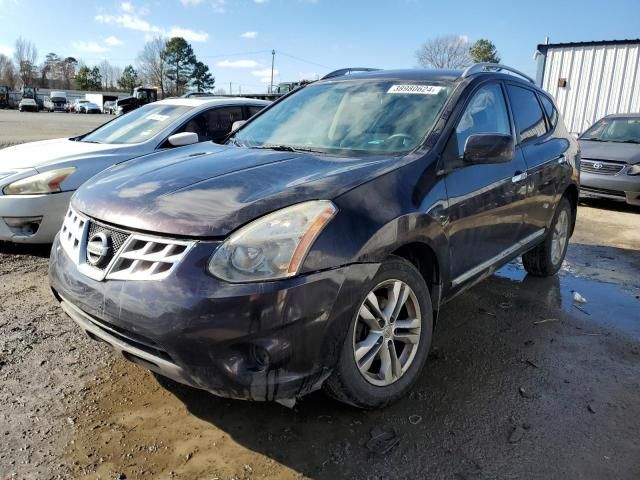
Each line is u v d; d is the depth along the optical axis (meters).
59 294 2.57
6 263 4.71
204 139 5.98
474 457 2.35
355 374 2.41
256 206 2.23
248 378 2.08
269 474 2.21
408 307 2.73
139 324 2.12
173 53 82.19
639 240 6.62
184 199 2.35
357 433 2.49
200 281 2.06
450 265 2.95
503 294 4.48
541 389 2.93
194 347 2.05
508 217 3.62
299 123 3.63
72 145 5.58
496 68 3.93
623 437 2.52
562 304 4.29
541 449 2.41
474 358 3.28
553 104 4.85
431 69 3.83
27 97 72.12
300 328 2.11
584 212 8.45
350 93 3.69
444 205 2.84
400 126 3.19
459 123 3.17
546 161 4.19
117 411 2.62
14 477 2.15
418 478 2.21
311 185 2.39
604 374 3.13
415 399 2.79
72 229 2.60
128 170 2.97
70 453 2.30
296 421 2.57
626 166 8.12
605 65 13.11
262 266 2.08
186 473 2.21
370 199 2.43
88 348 3.24
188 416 2.59
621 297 4.50
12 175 4.68
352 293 2.26
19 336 3.35
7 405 2.62
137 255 2.21
